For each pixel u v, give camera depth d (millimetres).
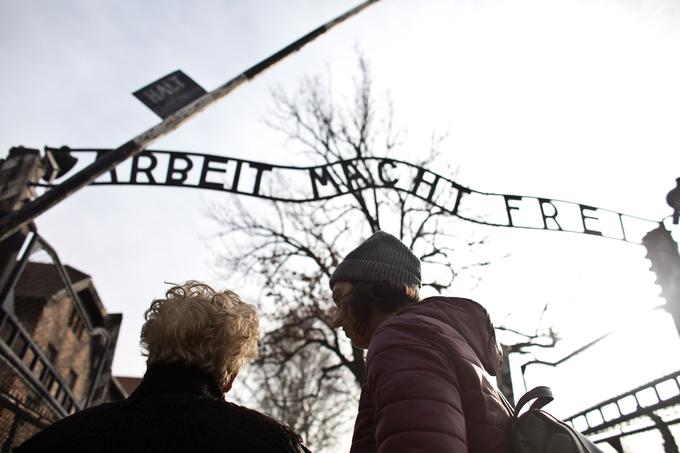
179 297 1633
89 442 1229
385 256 1595
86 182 4559
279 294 11672
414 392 973
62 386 8438
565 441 1038
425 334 1135
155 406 1321
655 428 5273
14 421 6664
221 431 1302
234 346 1590
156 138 4875
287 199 5652
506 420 1113
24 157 5586
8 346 5812
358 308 1545
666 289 5695
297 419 23406
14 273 5348
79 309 9055
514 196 6246
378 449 963
